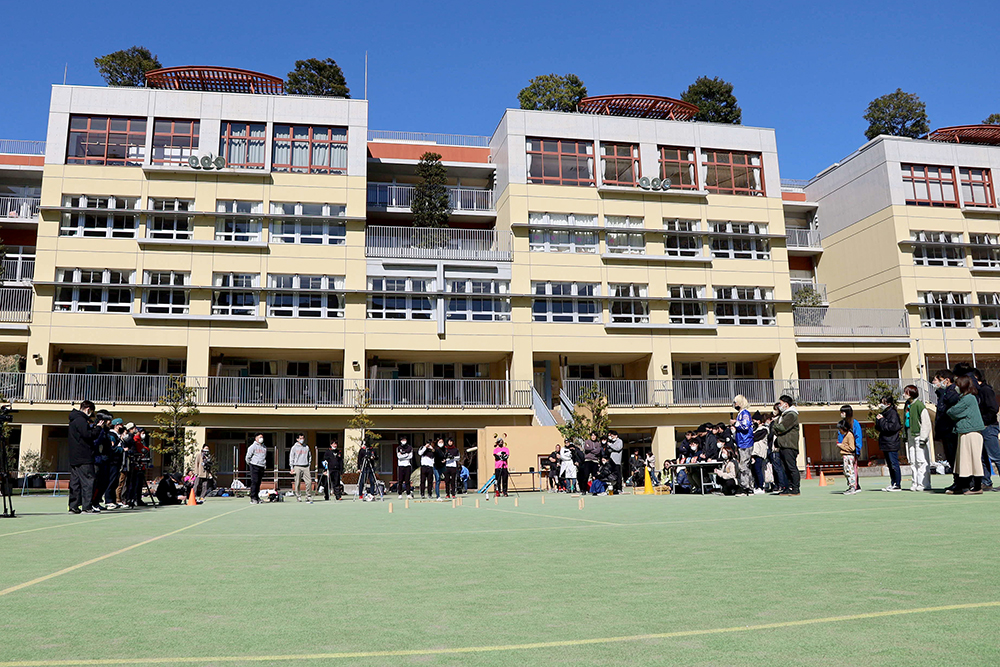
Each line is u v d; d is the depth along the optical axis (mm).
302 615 4285
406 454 25047
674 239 45000
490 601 4609
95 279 38438
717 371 47281
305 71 57219
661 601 4449
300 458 22750
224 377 37750
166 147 40000
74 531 9930
